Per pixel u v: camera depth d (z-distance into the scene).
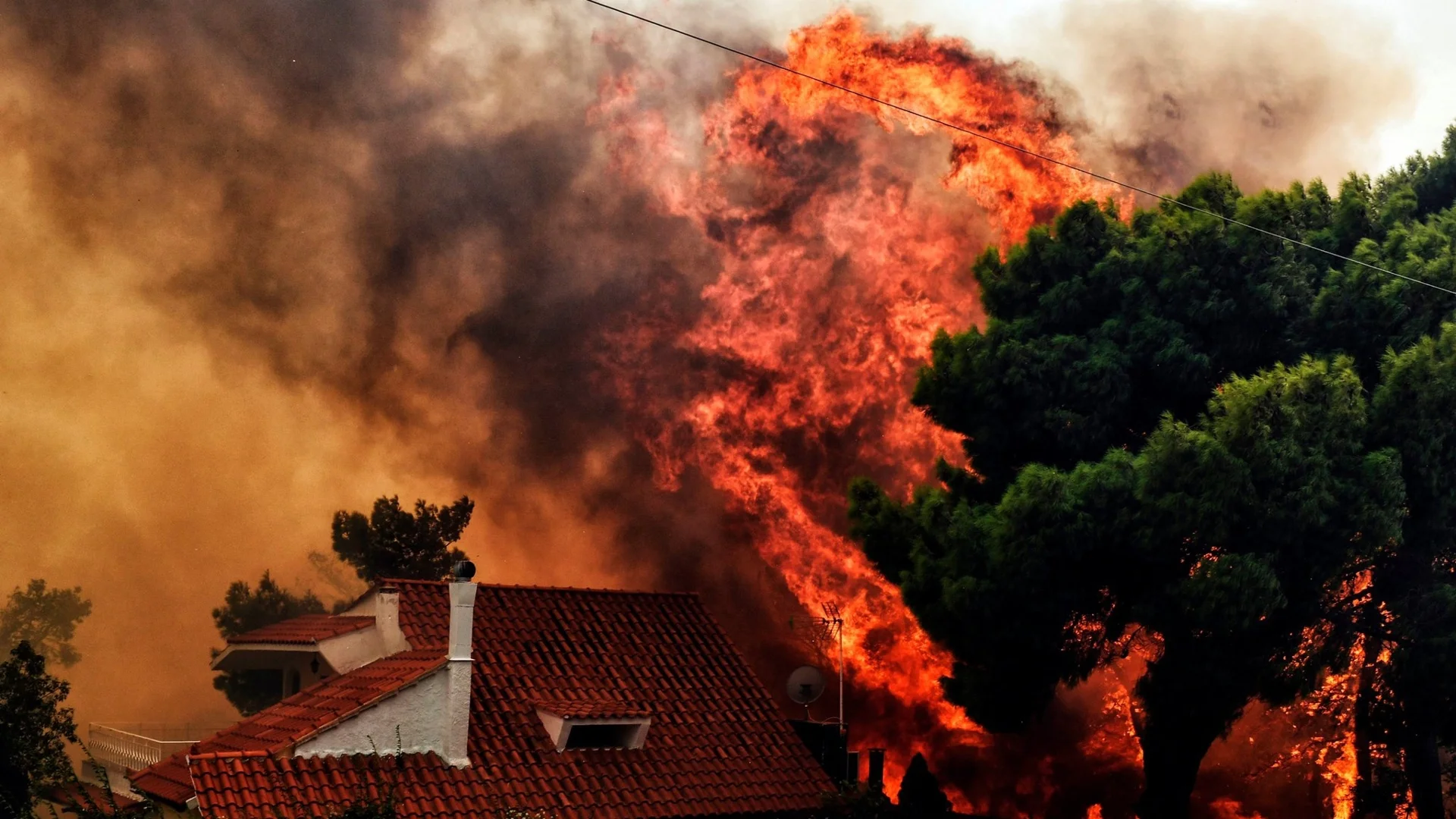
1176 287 22.33
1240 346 22.16
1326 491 19.28
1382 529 19.45
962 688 23.44
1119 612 22.14
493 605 22.69
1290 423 19.39
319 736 18.05
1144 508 20.05
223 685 32.91
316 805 17.17
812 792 20.67
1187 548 20.81
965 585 21.23
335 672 22.92
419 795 17.97
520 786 18.77
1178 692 21.67
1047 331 23.73
